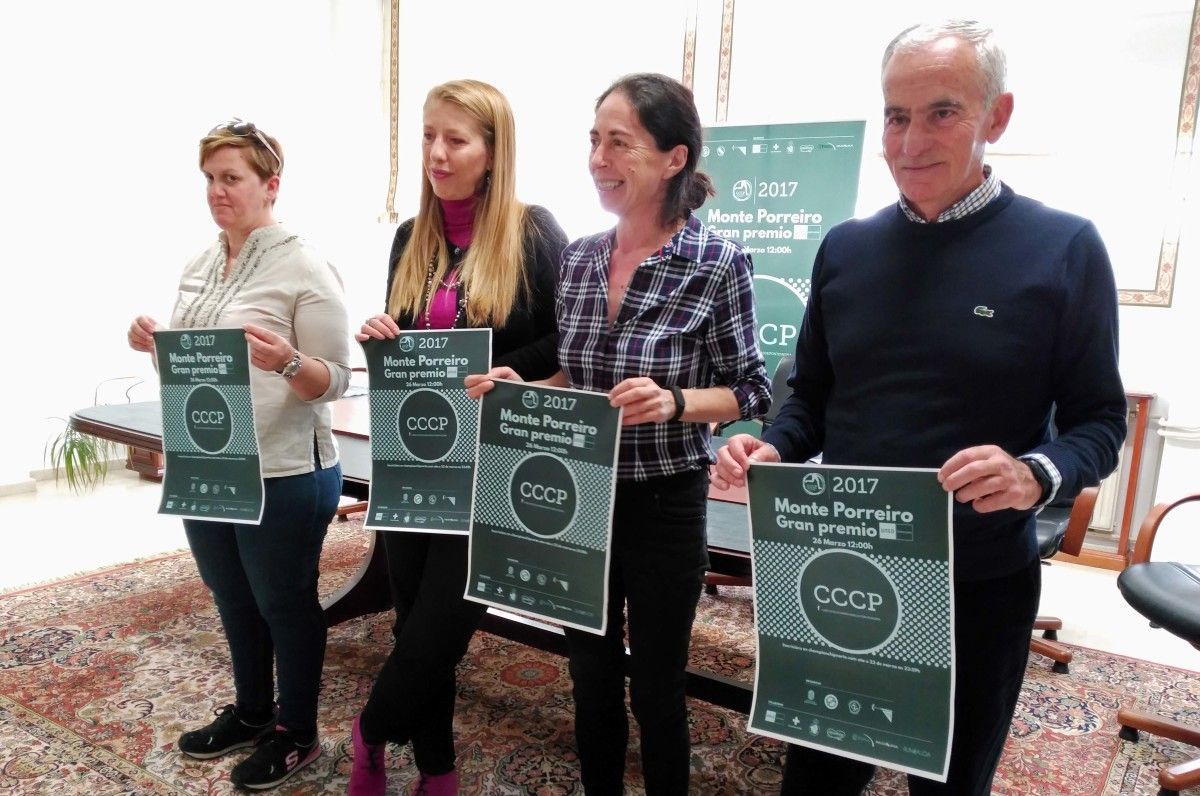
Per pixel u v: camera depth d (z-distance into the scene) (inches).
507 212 60.2
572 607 53.1
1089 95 146.6
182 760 79.5
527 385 53.4
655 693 54.6
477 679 100.2
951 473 38.0
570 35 194.4
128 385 190.7
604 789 58.7
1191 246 141.0
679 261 52.6
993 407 41.8
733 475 44.9
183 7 193.2
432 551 60.9
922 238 43.7
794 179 158.7
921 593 40.3
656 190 52.1
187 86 195.6
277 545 69.9
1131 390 147.9
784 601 44.1
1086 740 91.6
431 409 60.5
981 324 41.6
